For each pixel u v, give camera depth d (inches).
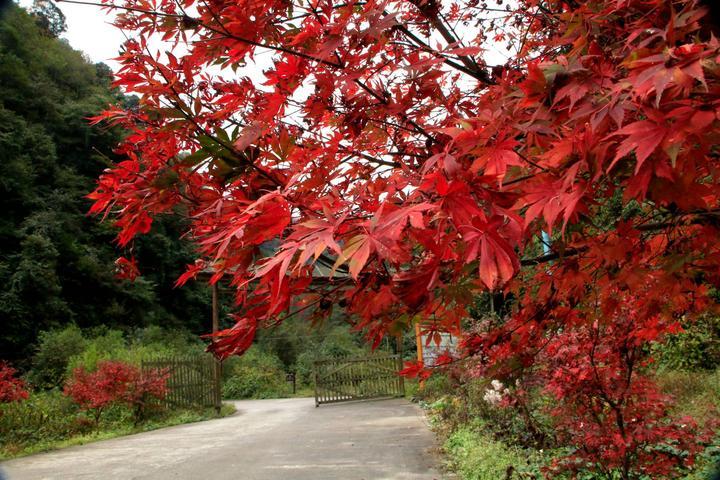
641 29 38.1
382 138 71.6
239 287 46.4
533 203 35.7
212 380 500.1
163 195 56.9
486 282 30.7
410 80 63.5
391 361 522.0
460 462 172.7
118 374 392.8
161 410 431.5
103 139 1165.1
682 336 228.5
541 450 154.4
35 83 1162.0
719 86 27.8
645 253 59.4
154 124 59.8
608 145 32.9
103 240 1133.1
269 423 372.2
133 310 1101.7
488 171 35.8
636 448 109.7
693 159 32.1
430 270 39.2
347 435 272.4
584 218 46.0
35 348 746.8
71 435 329.7
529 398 170.1
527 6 89.2
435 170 37.3
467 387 231.3
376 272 45.7
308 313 52.6
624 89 31.9
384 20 46.7
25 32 1278.3
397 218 33.1
